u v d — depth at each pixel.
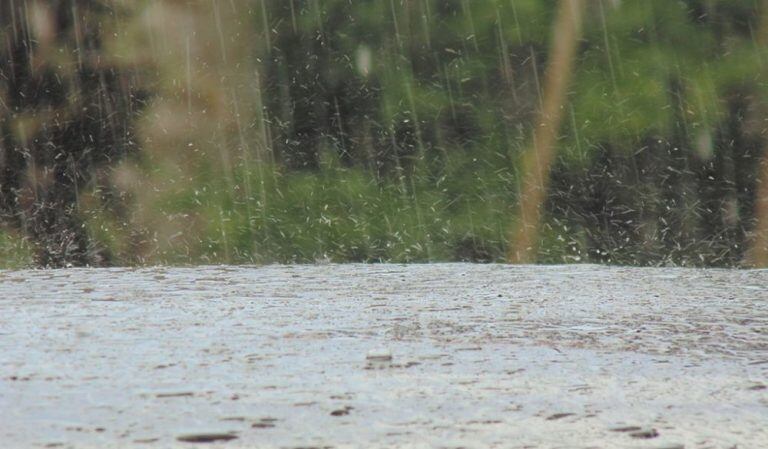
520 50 74.56
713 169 71.69
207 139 74.38
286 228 72.81
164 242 72.38
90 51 75.75
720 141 71.88
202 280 34.84
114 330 22.89
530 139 73.38
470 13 75.19
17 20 75.75
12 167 74.31
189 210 72.81
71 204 73.88
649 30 73.00
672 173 71.81
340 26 76.88
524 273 37.22
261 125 74.75
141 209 73.25
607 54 73.19
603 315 26.33
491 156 73.81
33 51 75.75
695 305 28.48
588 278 35.84
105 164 74.19
